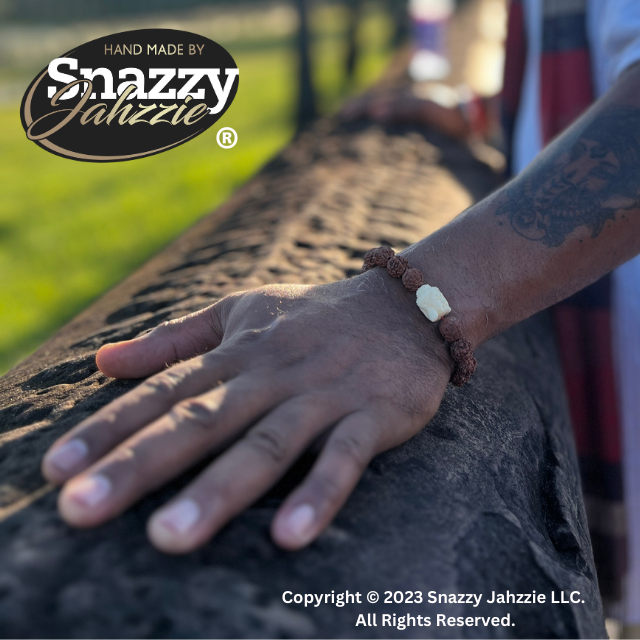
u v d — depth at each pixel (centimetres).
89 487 58
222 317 89
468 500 77
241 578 59
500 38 535
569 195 92
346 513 70
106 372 87
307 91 924
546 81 169
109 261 477
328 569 63
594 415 158
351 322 84
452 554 68
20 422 85
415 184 223
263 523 66
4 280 442
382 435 72
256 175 286
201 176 704
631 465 155
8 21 2302
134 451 61
